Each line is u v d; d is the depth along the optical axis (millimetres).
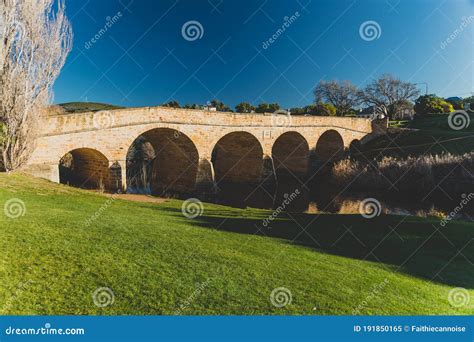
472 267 14055
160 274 10352
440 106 77375
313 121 55812
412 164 40906
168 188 42969
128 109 34750
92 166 35969
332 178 50844
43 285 9047
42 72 24078
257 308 9039
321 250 14766
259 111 84375
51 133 28844
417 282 11953
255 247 14039
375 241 16938
